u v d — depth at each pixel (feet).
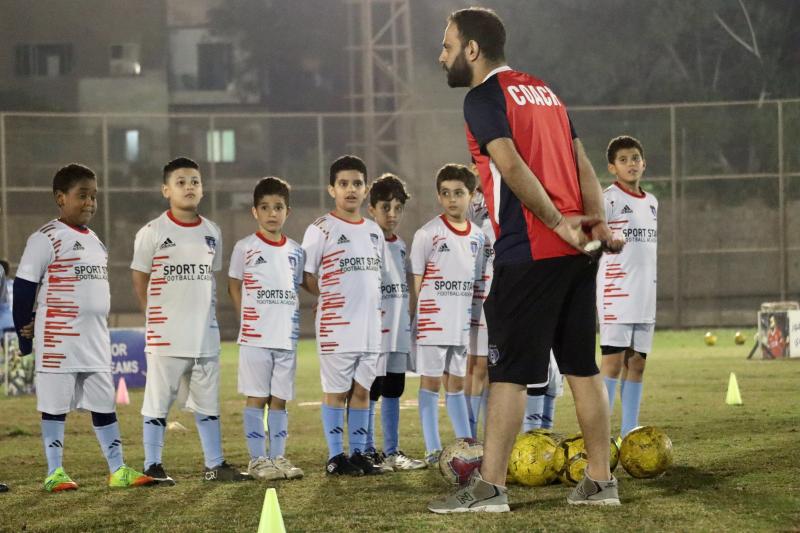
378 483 36.32
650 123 149.89
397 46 175.94
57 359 37.24
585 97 194.70
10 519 31.07
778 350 95.71
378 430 54.29
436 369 42.34
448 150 153.38
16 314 37.40
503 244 28.37
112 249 147.54
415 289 42.91
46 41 187.73
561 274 28.02
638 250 44.06
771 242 147.95
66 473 41.50
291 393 40.14
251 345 39.65
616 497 29.50
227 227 150.30
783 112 147.23
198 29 193.67
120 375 82.53
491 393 28.86
